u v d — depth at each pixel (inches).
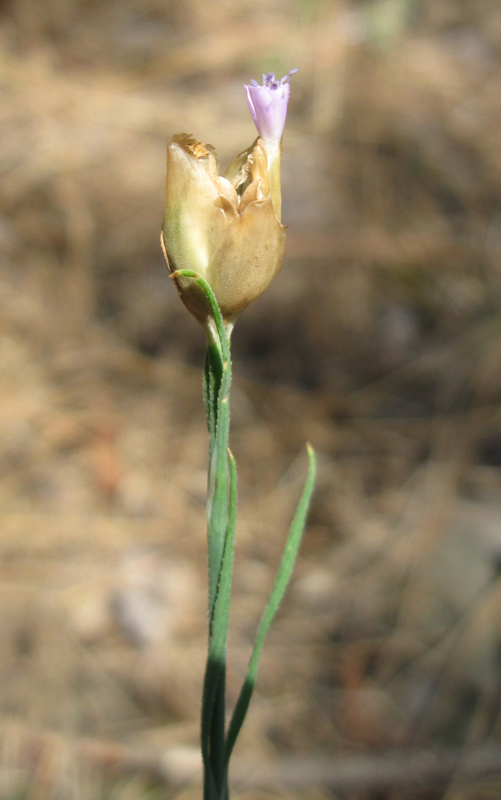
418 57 15.6
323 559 9.4
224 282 3.5
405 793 7.5
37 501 9.8
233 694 8.3
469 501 9.7
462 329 11.7
